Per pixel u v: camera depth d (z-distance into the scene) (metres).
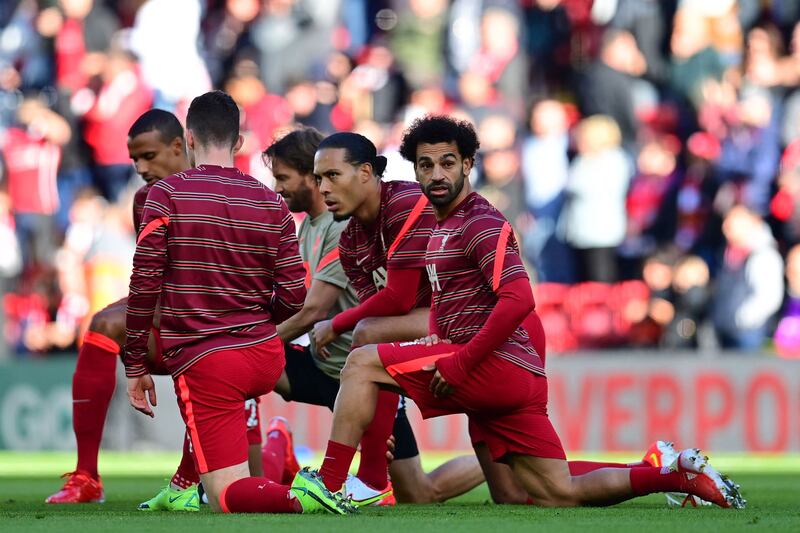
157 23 46.56
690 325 42.50
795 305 42.75
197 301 17.56
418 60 46.47
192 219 17.52
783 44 45.88
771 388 39.47
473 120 43.72
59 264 44.41
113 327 22.75
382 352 18.66
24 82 47.28
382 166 20.58
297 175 22.69
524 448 18.94
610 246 42.88
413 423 40.31
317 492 16.88
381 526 15.17
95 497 22.62
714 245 43.44
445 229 18.80
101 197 45.22
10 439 41.44
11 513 18.83
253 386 17.80
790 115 45.09
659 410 39.81
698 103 44.84
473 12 46.12
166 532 14.45
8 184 45.00
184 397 17.59
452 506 20.53
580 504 19.05
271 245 17.89
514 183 43.22
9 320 43.88
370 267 21.17
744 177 44.22
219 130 18.12
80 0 47.25
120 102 45.53
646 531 14.68
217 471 17.50
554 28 46.88
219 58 47.81
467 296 18.61
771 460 38.56
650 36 45.91
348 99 45.66
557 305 42.72
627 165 43.44
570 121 45.16
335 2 47.50
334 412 18.69
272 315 18.23
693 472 18.31
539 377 18.97
